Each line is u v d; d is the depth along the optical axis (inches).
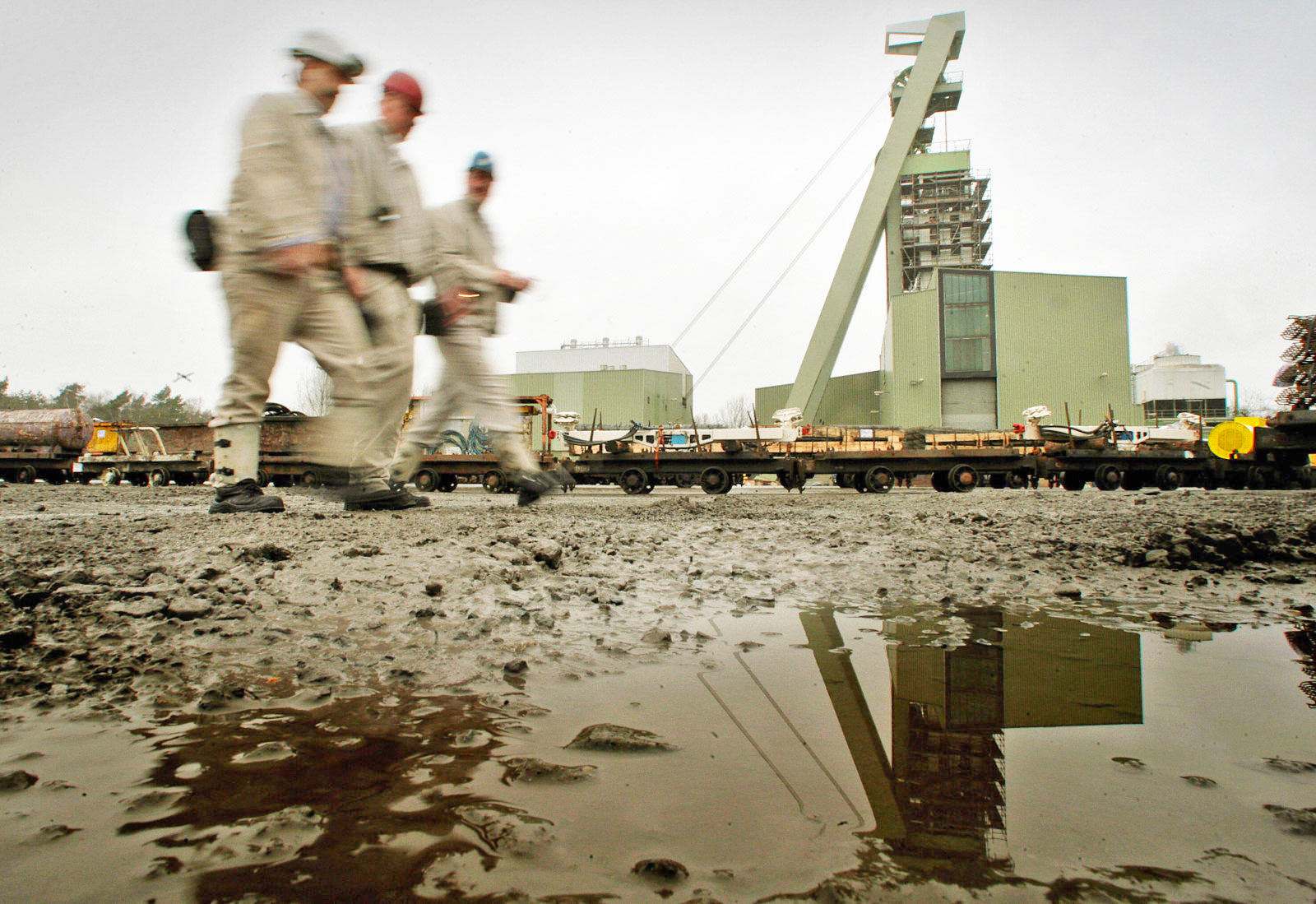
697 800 37.7
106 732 47.7
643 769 41.9
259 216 156.9
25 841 32.4
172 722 49.9
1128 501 333.7
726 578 118.8
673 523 205.9
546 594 99.2
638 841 33.1
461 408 221.0
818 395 1327.5
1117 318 1537.9
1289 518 214.2
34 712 52.0
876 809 36.8
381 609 86.0
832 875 30.1
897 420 1577.3
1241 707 55.2
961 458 608.1
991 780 40.9
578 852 32.1
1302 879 30.2
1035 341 1528.1
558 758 43.3
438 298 193.8
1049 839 33.8
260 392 186.5
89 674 60.7
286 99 152.7
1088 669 65.9
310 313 173.8
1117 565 134.6
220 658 66.4
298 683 59.7
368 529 151.4
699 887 29.1
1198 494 427.2
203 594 86.4
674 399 2162.9
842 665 66.8
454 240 189.2
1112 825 35.3
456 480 643.5
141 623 76.1
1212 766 43.2
